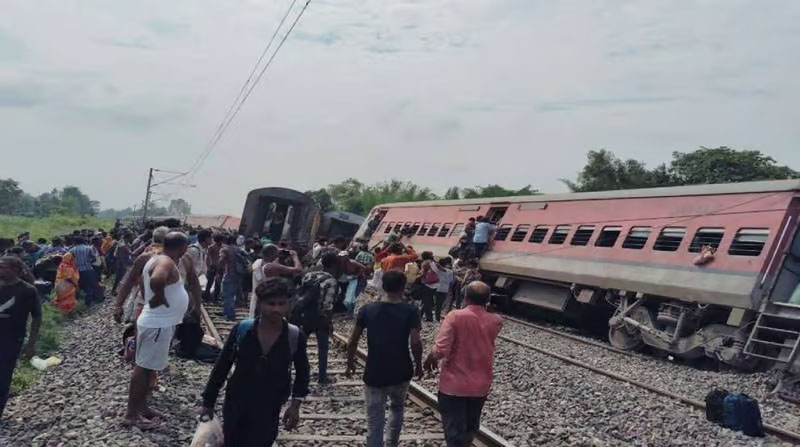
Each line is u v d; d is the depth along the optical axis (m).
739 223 13.23
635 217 15.93
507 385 9.85
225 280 14.00
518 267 19.02
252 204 26.34
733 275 12.62
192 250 11.50
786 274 12.21
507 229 20.70
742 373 12.05
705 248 13.53
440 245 24.02
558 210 18.91
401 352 5.65
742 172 36.53
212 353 9.20
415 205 28.23
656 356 14.26
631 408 8.84
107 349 10.38
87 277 15.45
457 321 5.58
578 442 7.09
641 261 15.00
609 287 15.59
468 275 16.11
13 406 7.16
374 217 31.61
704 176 37.81
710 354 12.55
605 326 18.03
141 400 6.27
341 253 12.62
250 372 4.30
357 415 7.38
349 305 12.66
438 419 7.45
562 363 11.93
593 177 44.25
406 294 17.22
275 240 26.92
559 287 17.98
